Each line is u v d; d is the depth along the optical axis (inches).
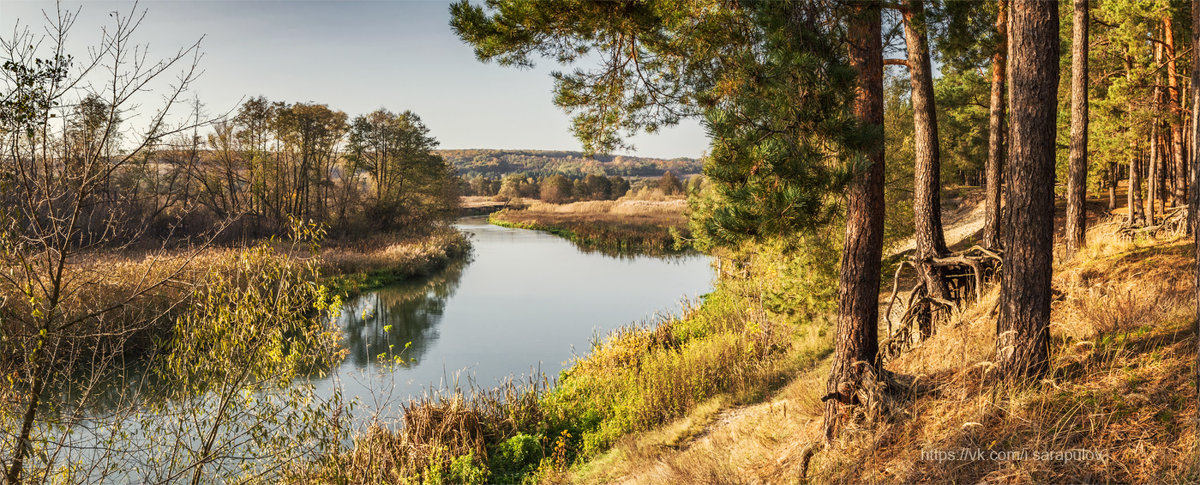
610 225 2471.7
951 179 895.1
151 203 988.6
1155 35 733.9
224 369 231.9
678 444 334.3
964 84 822.5
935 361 264.8
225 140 1133.7
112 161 205.6
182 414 238.1
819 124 201.9
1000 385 203.3
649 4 260.5
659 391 413.1
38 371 195.8
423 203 2144.4
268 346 236.8
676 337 576.4
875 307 242.8
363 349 668.1
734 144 200.4
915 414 217.3
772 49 206.1
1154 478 147.4
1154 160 781.3
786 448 255.4
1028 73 209.2
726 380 429.7
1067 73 802.2
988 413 196.5
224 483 251.8
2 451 193.9
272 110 1581.0
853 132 200.1
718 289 703.7
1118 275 336.5
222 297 235.3
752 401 383.9
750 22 234.7
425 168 2089.1
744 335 497.0
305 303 255.3
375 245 1530.5
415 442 349.1
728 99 250.8
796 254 487.8
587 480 314.2
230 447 244.2
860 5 227.1
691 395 407.2
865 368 238.1
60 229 199.2
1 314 191.6
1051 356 212.5
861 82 237.3
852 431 227.1
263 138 1578.5
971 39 306.3
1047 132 207.5
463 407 386.3
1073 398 188.4
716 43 265.6
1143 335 220.5
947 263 366.6
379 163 2122.3
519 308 909.2
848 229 243.4
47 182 194.4
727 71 265.3
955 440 192.5
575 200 4889.3
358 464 300.0
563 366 599.2
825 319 490.9
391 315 859.4
